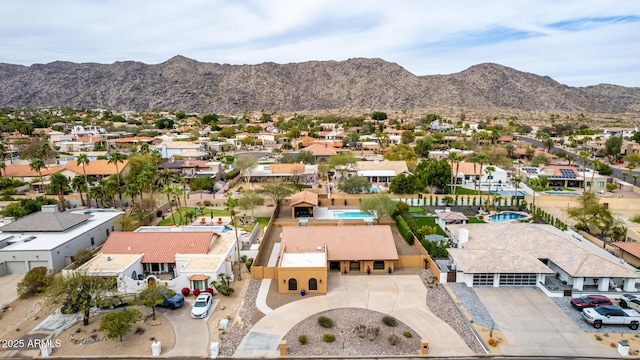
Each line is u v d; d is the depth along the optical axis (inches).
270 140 7268.7
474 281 1871.3
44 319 1603.1
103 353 1370.6
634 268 1930.4
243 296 1790.1
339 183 3823.8
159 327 1534.2
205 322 1569.9
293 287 1815.9
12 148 5767.7
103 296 1638.8
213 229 2532.0
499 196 3481.8
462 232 2177.7
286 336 1467.8
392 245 2118.6
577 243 2087.8
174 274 1971.0
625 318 1508.4
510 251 1957.4
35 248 2052.2
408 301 1728.6
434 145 6343.5
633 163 5334.6
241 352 1374.3
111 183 3169.3
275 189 3179.1
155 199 3472.0
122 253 2065.7
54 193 3494.1
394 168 4456.2
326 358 1342.3
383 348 1390.3
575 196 3462.1
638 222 2709.2
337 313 1628.9
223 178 4552.2
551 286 1831.9
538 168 4564.5
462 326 1524.4
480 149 5861.2
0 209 3186.5
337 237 2180.1
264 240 2453.2
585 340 1433.3
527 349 1380.4
